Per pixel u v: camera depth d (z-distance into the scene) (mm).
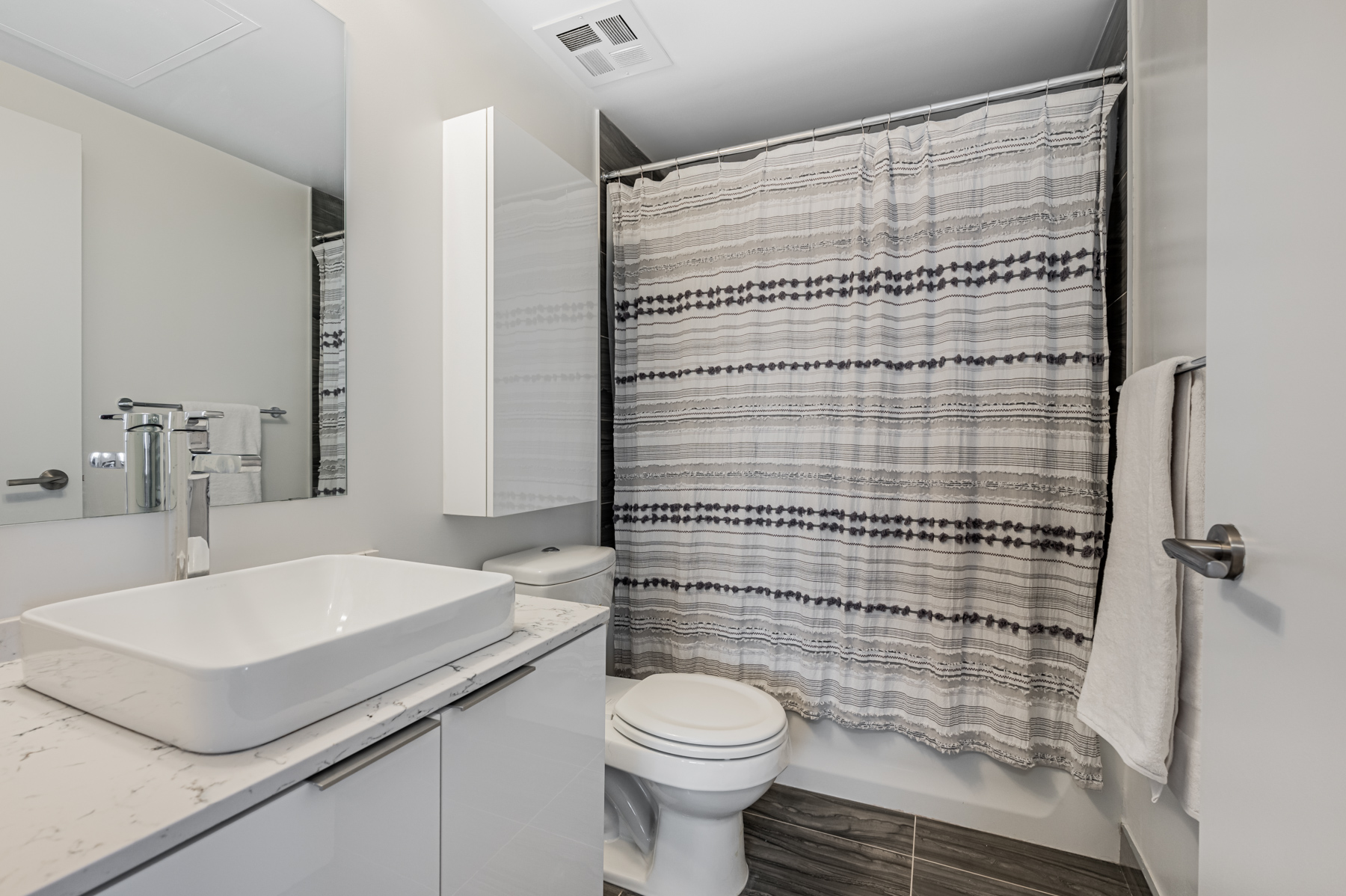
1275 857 533
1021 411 1643
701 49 1881
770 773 1354
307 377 1192
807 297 1890
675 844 1471
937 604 1712
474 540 1628
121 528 934
